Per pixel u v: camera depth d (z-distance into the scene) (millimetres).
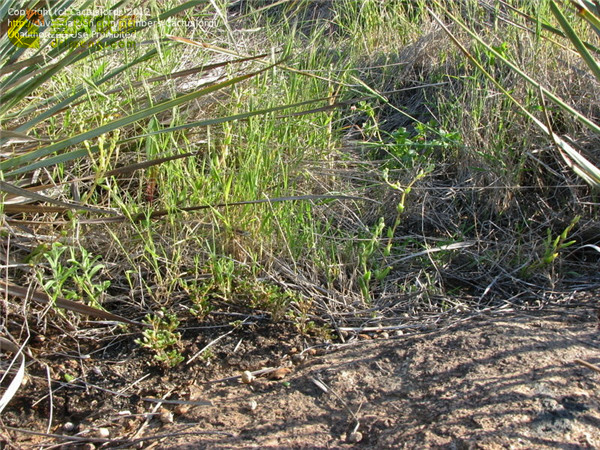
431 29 4395
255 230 2715
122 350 2340
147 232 2654
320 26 5164
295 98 3375
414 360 2152
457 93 3822
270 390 2135
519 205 3158
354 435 1862
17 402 2135
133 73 3537
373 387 2062
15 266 2438
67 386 2197
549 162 3299
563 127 3410
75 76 3252
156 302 2518
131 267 2652
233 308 2514
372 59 4379
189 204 2777
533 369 1987
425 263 2814
